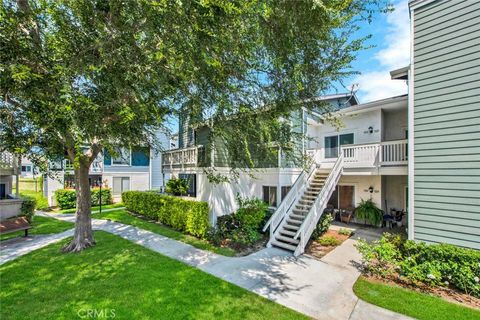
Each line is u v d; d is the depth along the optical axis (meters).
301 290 5.20
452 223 5.91
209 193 9.68
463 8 5.82
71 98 3.45
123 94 4.15
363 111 11.19
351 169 9.95
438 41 6.22
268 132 5.73
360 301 4.81
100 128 4.04
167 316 4.15
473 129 5.65
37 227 10.52
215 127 5.87
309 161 7.68
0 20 3.34
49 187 17.31
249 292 5.04
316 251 7.76
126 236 9.14
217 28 3.72
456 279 5.27
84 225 7.75
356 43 5.43
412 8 6.71
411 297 4.97
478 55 5.60
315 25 4.19
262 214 9.05
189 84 4.84
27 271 5.89
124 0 3.42
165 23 3.51
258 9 3.66
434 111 6.27
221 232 8.87
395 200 11.33
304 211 9.05
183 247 7.91
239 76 5.25
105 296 4.75
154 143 7.83
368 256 6.09
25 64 3.52
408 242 6.27
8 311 4.23
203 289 5.10
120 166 19.27
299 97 5.80
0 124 4.11
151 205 12.20
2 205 10.64
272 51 4.72
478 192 5.55
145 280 5.44
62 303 4.50
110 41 3.91
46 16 4.17
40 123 3.58
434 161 6.24
